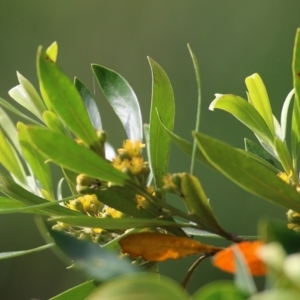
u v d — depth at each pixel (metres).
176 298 1.60
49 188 1.85
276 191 1.71
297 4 4.35
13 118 4.42
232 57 4.47
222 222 4.12
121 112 1.83
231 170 1.70
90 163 1.72
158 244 1.73
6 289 4.31
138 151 1.75
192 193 1.73
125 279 1.60
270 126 1.84
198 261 1.76
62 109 1.73
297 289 1.59
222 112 4.26
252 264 1.66
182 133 4.39
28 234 4.39
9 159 1.86
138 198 1.75
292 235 1.64
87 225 1.72
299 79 1.74
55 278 4.27
